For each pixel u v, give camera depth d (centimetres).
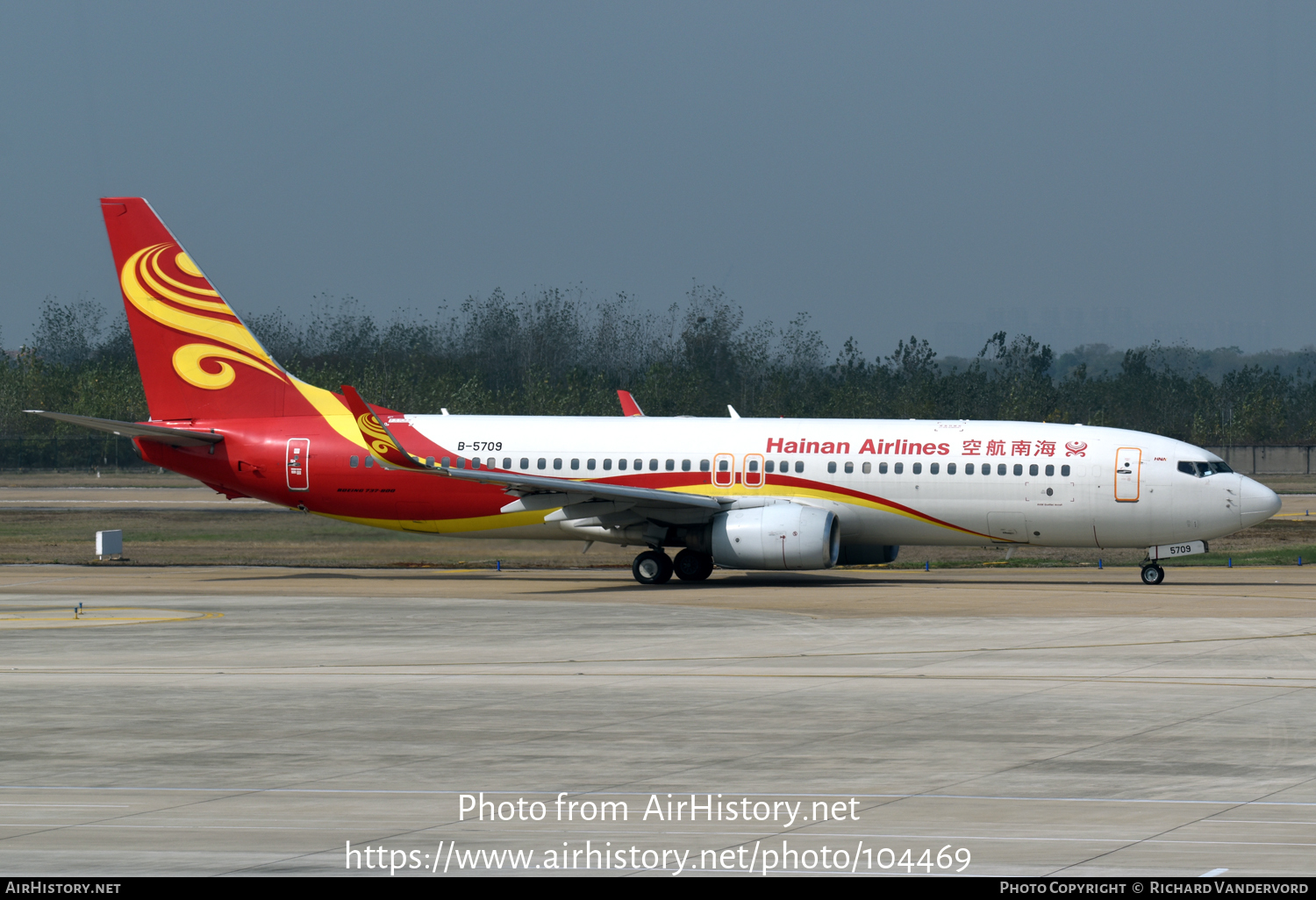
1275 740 4694
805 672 6316
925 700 5531
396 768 4328
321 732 4925
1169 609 8844
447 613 8781
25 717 5231
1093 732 4859
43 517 16775
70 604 9344
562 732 4912
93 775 4244
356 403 10006
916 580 11306
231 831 3556
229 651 7075
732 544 10500
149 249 11594
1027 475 10612
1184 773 4194
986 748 4584
